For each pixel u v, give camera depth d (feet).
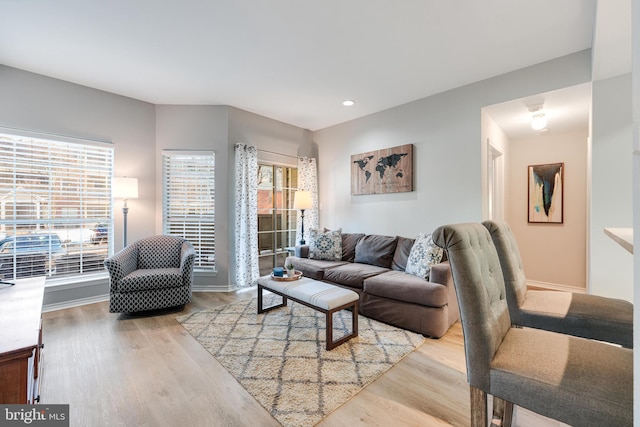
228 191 13.12
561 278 13.08
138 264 11.26
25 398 3.75
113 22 7.23
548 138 13.43
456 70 9.56
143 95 11.96
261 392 5.69
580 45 8.05
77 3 6.52
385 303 9.11
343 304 7.69
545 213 13.48
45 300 10.10
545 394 3.01
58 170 10.56
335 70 9.66
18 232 9.80
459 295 3.64
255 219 13.75
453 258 3.62
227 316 9.66
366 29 7.45
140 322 9.14
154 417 5.02
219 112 13.04
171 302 9.94
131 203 12.28
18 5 6.56
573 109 10.29
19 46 8.34
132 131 12.23
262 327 8.76
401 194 12.55
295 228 16.24
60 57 8.96
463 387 5.88
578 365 3.21
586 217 12.46
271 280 9.36
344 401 5.43
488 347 3.46
